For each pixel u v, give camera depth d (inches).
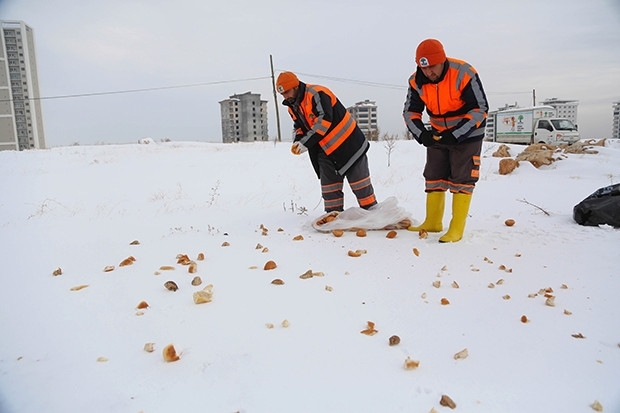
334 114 204.1
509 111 1323.8
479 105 177.3
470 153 182.2
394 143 871.7
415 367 89.4
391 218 205.8
